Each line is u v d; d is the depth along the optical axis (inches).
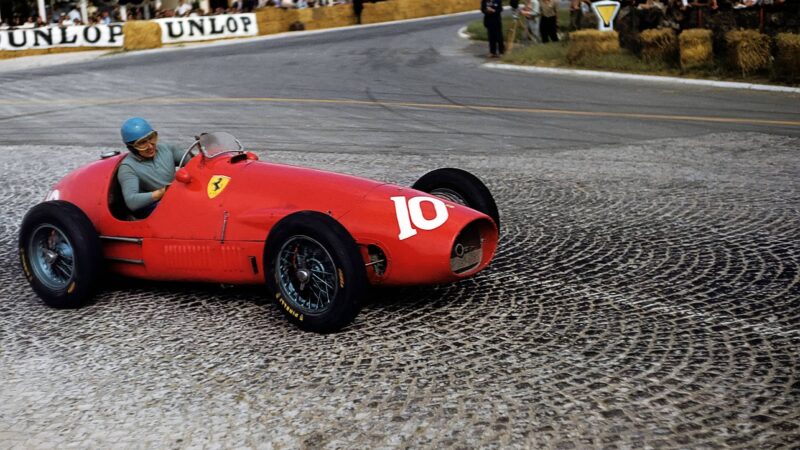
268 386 170.6
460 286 226.7
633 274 233.9
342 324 190.1
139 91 715.4
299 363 180.5
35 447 151.3
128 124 226.1
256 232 204.8
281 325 203.3
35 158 447.5
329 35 1206.3
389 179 372.2
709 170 375.2
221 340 196.1
